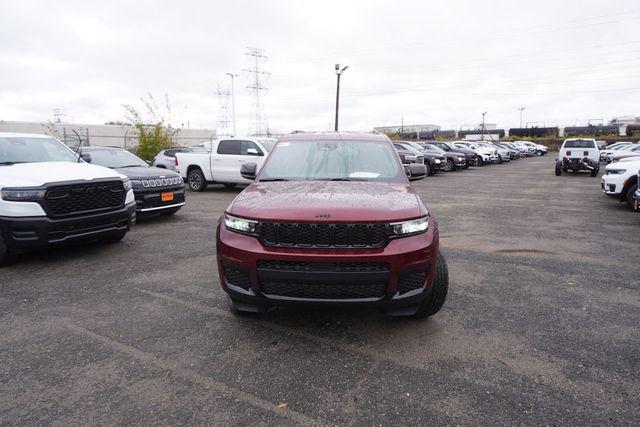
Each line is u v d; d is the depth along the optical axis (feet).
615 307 13.35
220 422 7.89
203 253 19.76
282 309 13.03
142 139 68.39
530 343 10.97
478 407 8.35
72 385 9.07
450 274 16.66
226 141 43.73
